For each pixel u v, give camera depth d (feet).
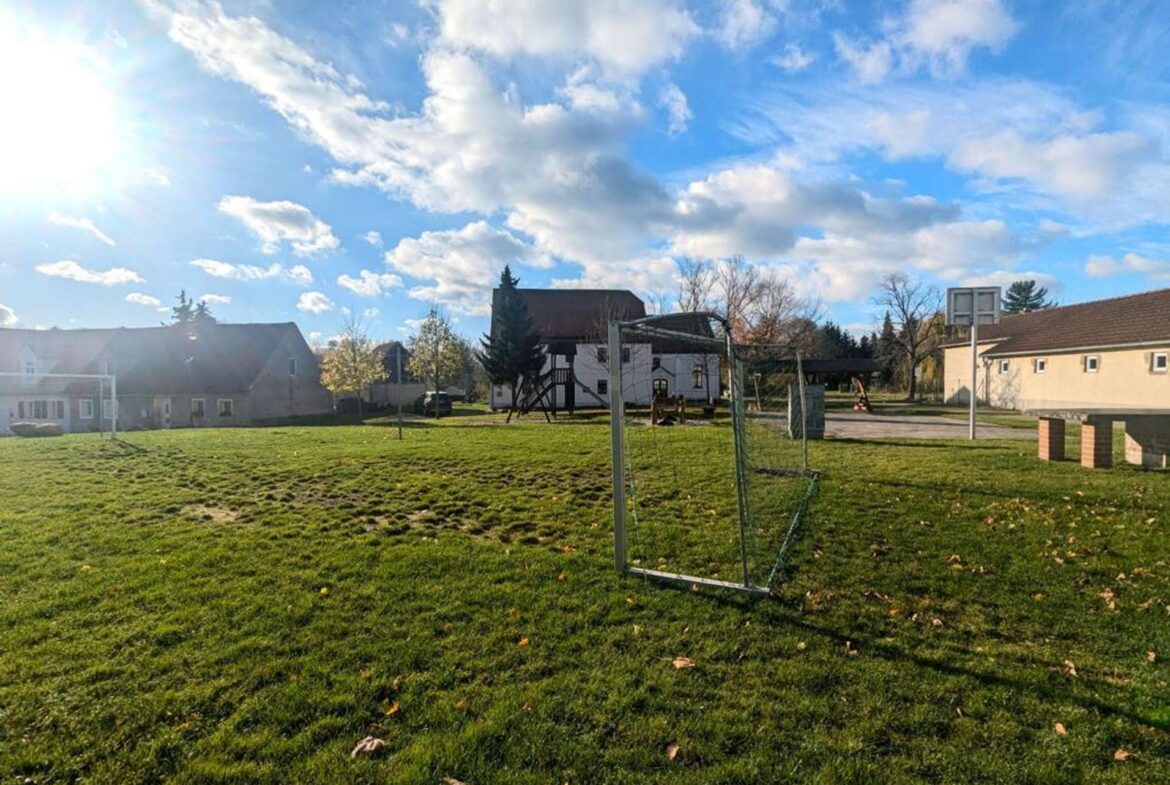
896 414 81.71
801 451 35.76
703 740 8.43
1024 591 13.92
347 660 10.69
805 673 10.21
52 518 20.92
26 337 129.08
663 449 37.65
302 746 8.34
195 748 8.30
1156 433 29.45
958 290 45.75
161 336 129.18
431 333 166.30
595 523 20.38
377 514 21.90
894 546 17.24
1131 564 15.51
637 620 12.41
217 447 41.81
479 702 9.37
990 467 29.45
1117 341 75.00
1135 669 10.38
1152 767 7.87
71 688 9.75
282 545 17.74
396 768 7.88
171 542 17.98
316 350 189.88
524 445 42.06
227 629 11.95
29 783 7.64
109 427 114.73
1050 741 8.39
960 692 9.64
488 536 19.02
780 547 17.38
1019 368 92.68
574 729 8.71
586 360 130.00
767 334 118.21
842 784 7.53
